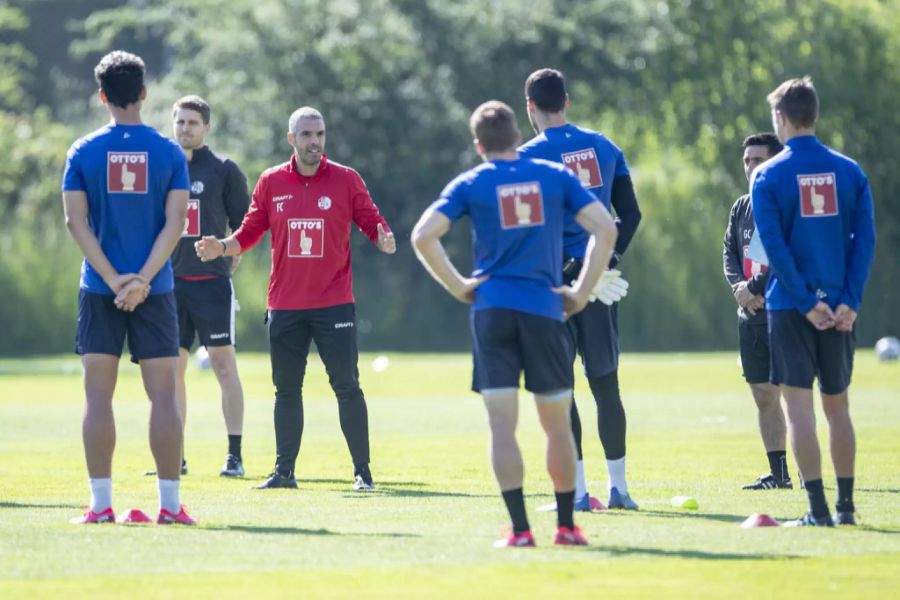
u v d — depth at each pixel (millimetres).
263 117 167625
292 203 37312
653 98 172500
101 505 28844
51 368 115188
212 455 46344
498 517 29750
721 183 163500
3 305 146500
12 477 38781
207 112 41438
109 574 22375
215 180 41219
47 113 199875
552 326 25000
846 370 28516
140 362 28750
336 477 39719
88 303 28531
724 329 153625
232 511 30938
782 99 28641
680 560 23703
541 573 22469
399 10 170625
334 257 37312
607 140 32250
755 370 36469
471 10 169750
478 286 25234
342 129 165625
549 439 25406
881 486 36000
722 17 170250
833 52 168125
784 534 26828
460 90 171375
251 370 106375
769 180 28375
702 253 154125
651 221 155125
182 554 24281
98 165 28328
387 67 166500
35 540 25891
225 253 37500
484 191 25141
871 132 167000
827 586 21547
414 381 91625
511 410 25094
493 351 25047
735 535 26672
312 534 26844
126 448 47719
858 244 28250
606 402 31828
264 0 169750
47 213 153875
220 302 40875
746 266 37562
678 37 171250
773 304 28578
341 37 165625
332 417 62906
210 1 171500
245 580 21875
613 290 31344
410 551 24609
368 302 162375
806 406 28391
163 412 28484
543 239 25094
